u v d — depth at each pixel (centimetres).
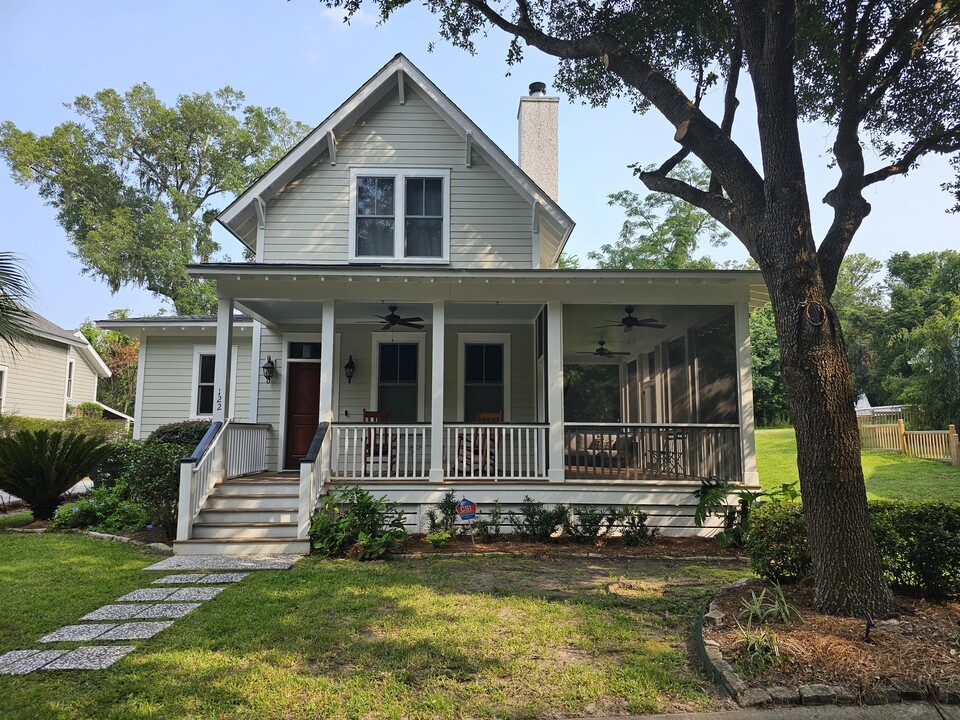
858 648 425
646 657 461
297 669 440
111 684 415
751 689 395
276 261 1232
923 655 416
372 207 1259
